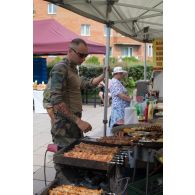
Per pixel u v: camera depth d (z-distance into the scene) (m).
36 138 6.80
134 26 5.93
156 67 6.18
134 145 2.44
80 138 3.06
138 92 6.66
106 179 2.43
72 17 26.30
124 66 18.45
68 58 3.01
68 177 2.50
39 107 10.66
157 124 3.83
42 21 9.42
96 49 9.48
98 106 13.34
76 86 3.06
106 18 4.49
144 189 2.27
